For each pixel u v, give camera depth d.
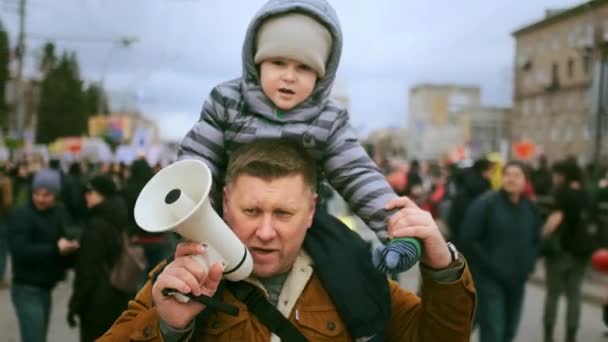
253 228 1.60
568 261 6.64
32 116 62.62
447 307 1.64
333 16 1.75
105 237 4.71
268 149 1.63
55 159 12.70
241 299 1.66
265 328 1.66
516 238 5.33
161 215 1.43
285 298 1.70
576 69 40.00
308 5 1.70
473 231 5.39
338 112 1.84
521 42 36.62
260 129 1.77
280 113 1.76
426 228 1.52
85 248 4.70
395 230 1.54
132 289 4.79
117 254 4.75
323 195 1.97
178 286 1.41
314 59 1.70
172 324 1.49
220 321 1.66
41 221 5.04
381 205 1.72
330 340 1.68
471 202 6.09
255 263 1.62
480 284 5.40
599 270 5.49
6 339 6.99
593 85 12.08
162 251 7.36
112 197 4.91
